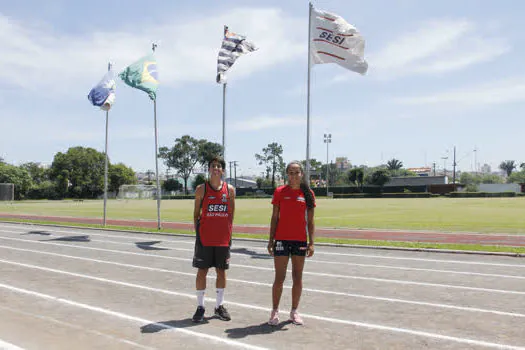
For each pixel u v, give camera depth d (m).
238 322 5.80
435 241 15.15
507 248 12.85
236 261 11.21
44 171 118.88
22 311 6.38
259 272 9.59
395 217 28.56
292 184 5.66
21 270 9.83
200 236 5.82
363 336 5.20
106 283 8.38
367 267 10.20
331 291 7.65
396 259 11.46
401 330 5.43
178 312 6.32
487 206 42.88
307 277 8.97
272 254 5.72
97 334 5.31
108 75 20.27
